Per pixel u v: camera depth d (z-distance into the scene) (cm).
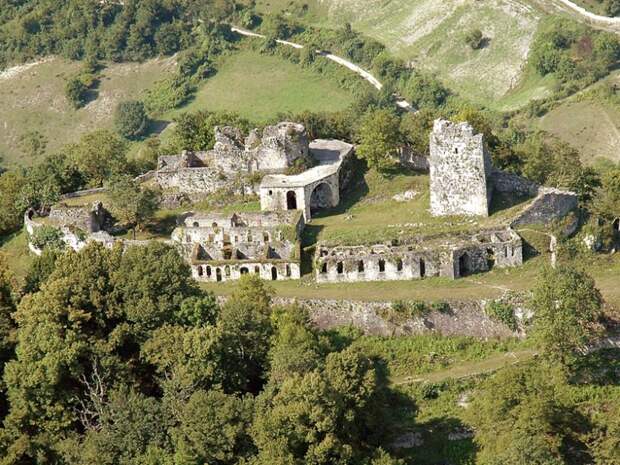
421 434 13938
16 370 13588
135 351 14625
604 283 16100
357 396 13062
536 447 12331
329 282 16762
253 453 12462
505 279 16250
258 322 14538
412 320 15475
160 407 12950
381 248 16875
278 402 12706
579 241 17138
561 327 14012
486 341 15262
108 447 12594
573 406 13700
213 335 13788
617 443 12938
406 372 14975
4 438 13050
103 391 13625
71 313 14275
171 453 12575
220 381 13812
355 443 13000
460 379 14550
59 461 12788
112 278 14900
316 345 14238
